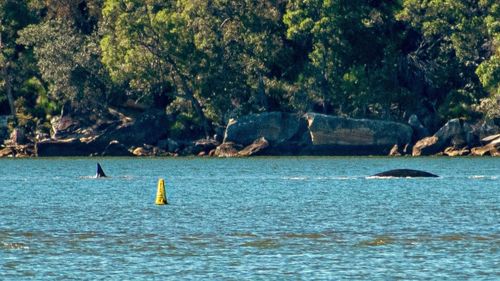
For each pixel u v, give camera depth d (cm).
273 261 11625
